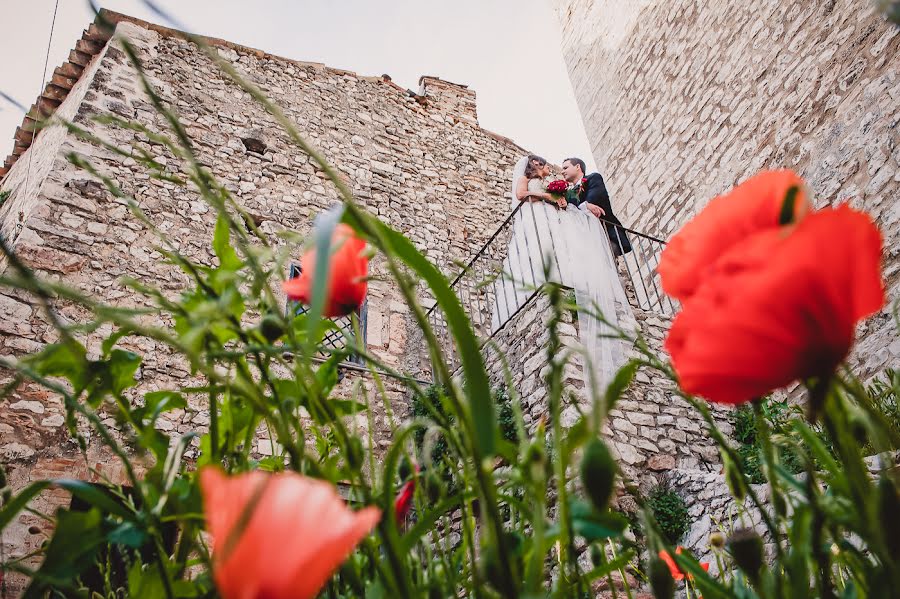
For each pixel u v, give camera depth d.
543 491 0.44
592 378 0.41
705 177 6.18
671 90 7.01
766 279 0.35
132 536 0.51
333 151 7.00
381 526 0.44
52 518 0.57
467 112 8.66
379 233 0.40
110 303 4.66
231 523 0.30
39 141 6.65
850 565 0.46
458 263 0.55
